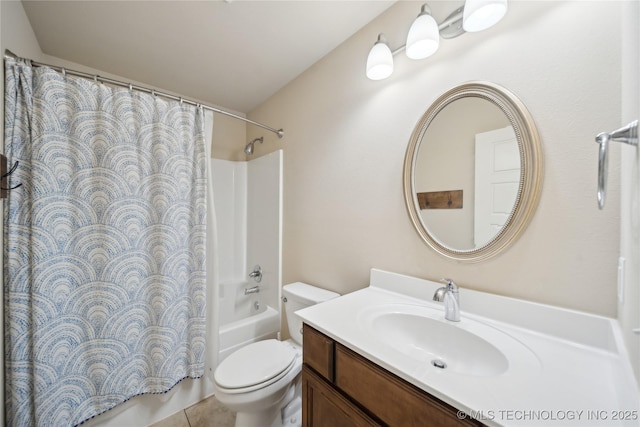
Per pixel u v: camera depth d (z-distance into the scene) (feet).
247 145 7.79
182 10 4.16
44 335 3.69
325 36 4.83
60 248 3.85
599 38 2.38
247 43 5.00
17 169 3.65
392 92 4.13
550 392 1.82
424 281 3.62
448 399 1.81
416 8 3.82
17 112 3.65
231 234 8.30
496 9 2.64
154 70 5.92
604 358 2.20
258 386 3.66
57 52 5.21
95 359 4.12
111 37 4.79
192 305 5.09
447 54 3.46
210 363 5.21
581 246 2.45
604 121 2.35
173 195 4.86
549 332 2.57
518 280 2.85
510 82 2.90
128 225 4.43
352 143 4.79
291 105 6.40
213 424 4.69
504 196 2.92
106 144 4.25
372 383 2.38
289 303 5.29
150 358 4.63
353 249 4.78
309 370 3.13
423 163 3.69
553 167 2.62
